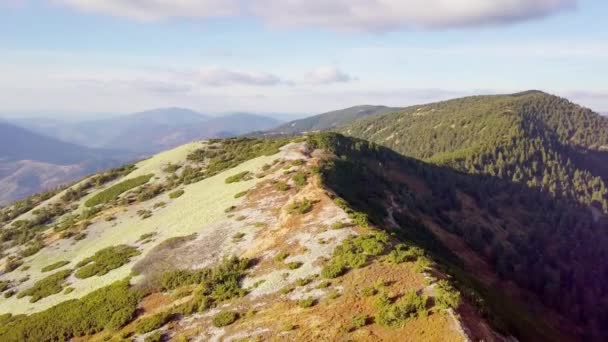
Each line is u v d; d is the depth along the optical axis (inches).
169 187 3309.5
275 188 2345.0
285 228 1797.5
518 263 3329.2
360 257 1387.8
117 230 2630.4
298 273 1439.5
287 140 3727.9
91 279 1942.7
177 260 1811.0
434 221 3171.8
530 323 1663.4
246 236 1861.5
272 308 1295.5
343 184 2516.0
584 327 2974.9
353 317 1122.0
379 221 2006.6
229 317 1312.7
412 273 1251.2
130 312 1533.0
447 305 1052.5
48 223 3334.2
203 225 2134.6
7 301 2011.6
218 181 2972.4
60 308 1692.9
